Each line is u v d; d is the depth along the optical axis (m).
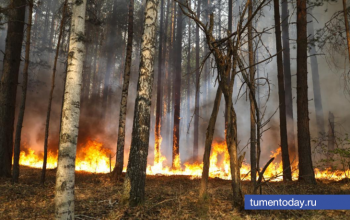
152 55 6.73
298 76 10.38
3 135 9.80
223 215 5.23
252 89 5.50
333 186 8.25
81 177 10.59
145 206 5.91
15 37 10.45
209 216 5.18
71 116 4.31
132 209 5.76
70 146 4.24
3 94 10.02
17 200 6.49
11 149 10.01
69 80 4.39
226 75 5.93
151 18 6.82
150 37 6.75
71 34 4.58
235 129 5.84
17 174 8.48
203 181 6.06
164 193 7.55
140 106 6.47
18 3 10.52
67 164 4.18
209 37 5.87
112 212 5.53
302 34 10.57
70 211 4.11
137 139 6.34
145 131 6.41
